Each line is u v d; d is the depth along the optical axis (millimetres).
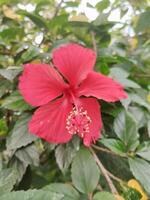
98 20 284
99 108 192
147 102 236
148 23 315
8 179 162
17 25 287
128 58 278
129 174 208
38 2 296
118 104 208
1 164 180
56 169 259
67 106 190
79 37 287
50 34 266
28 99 183
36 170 259
